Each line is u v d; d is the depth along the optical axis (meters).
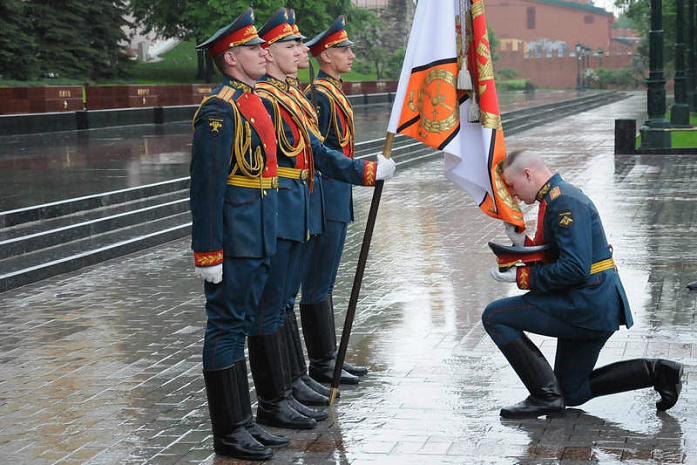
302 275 5.99
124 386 6.32
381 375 6.38
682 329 7.29
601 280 5.25
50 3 37.66
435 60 5.50
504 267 5.40
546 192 5.30
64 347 7.35
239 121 4.91
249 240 4.96
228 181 4.97
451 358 6.75
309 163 5.52
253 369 5.45
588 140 26.70
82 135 25.42
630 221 12.71
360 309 8.36
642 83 82.88
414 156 22.62
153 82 42.41
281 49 5.53
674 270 9.58
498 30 92.88
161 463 4.93
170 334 7.70
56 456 5.06
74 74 38.41
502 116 33.91
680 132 27.52
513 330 5.45
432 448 5.00
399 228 12.87
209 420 5.61
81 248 10.95
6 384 6.41
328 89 6.31
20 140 23.58
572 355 5.46
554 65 85.75
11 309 8.66
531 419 5.43
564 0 94.50
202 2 42.28
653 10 22.44
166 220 13.00
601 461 4.75
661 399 5.44
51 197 12.65
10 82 33.97
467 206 14.79
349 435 5.25
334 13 46.72
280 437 5.13
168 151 20.20
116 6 40.56
